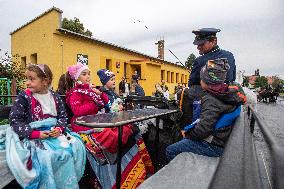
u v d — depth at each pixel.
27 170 2.20
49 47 16.77
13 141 2.33
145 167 3.49
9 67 11.86
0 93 9.12
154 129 4.17
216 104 2.42
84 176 3.10
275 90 36.25
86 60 19.14
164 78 35.19
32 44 18.64
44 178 2.29
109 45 21.38
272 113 18.19
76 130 3.09
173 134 4.07
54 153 2.38
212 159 2.42
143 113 2.97
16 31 20.84
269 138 1.02
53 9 16.41
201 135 2.46
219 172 0.90
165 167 2.20
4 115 3.52
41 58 17.62
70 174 2.46
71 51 17.94
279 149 0.85
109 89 4.70
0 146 2.50
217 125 2.47
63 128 2.65
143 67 25.67
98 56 20.47
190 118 3.51
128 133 3.09
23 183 2.19
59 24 16.86
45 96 2.70
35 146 2.41
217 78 2.40
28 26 19.06
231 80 3.35
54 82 16.67
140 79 25.80
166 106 4.34
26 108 2.59
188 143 2.61
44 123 2.58
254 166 1.06
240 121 1.82
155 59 31.23
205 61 3.50
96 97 3.25
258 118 1.70
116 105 3.95
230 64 3.38
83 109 3.10
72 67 3.56
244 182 0.85
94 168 2.89
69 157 2.48
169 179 1.95
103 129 2.94
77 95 3.16
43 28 17.27
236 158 1.02
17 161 2.20
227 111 2.44
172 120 4.15
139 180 3.12
